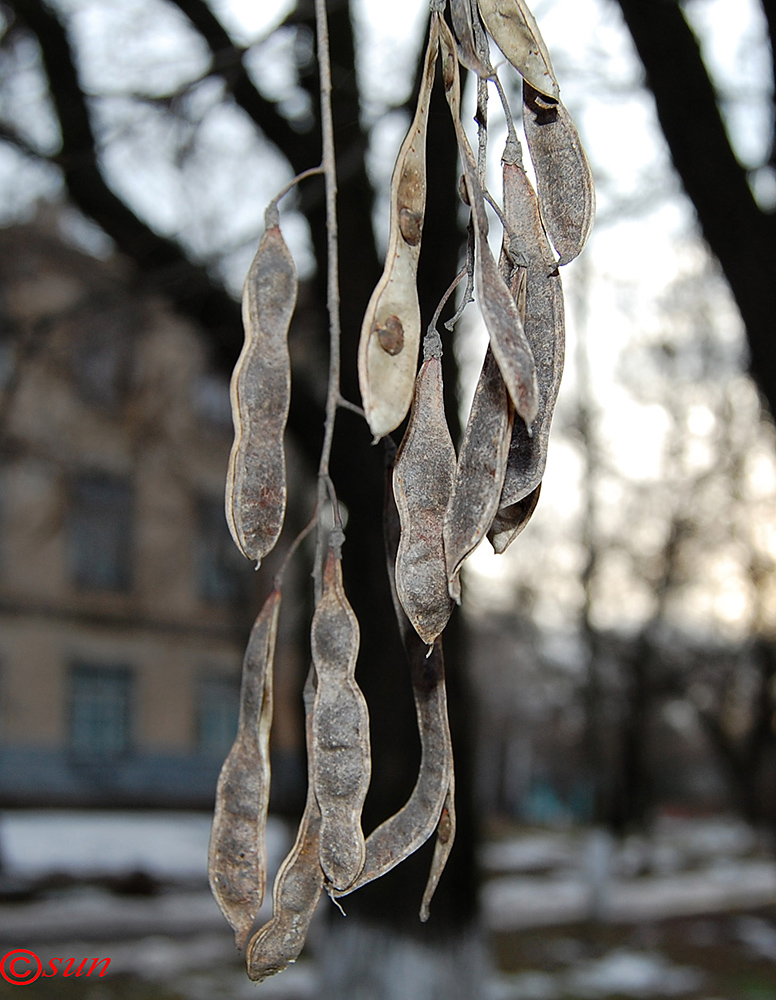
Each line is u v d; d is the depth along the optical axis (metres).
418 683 1.29
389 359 1.12
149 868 16.34
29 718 22.09
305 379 6.27
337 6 5.32
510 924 14.76
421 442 1.19
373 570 5.98
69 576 22.75
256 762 1.27
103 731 23.08
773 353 4.64
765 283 4.56
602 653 19.80
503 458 1.09
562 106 1.23
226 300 6.65
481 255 1.06
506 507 1.18
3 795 21.30
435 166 4.39
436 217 4.60
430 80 1.20
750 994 10.97
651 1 4.32
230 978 10.38
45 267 8.43
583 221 1.20
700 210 4.62
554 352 1.17
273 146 6.23
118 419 10.63
